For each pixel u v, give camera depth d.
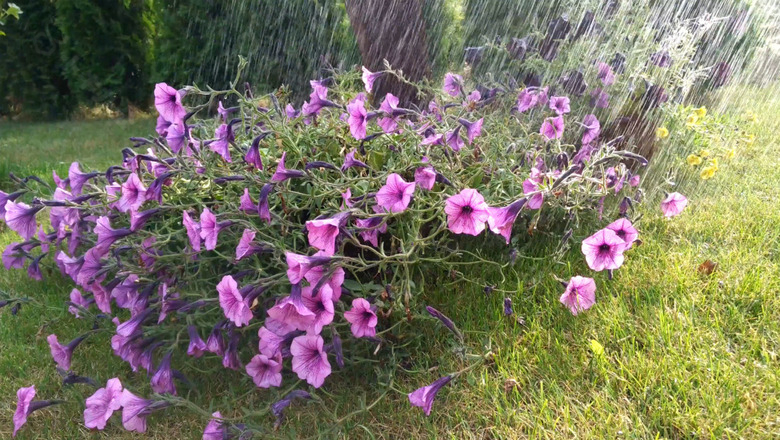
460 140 2.03
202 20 6.36
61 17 7.32
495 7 5.04
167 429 1.63
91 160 5.01
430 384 1.55
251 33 6.27
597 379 1.61
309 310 1.45
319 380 1.48
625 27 3.25
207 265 1.84
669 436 1.42
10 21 7.40
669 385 1.52
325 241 1.48
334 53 6.20
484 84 2.90
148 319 1.79
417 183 1.87
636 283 2.01
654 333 1.73
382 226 1.74
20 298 2.18
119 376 1.86
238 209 1.75
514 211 1.64
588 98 2.96
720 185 2.94
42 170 4.50
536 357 1.71
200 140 1.95
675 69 3.11
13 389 1.86
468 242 2.13
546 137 2.29
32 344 2.11
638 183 2.56
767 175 3.02
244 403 1.70
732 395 1.48
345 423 1.58
